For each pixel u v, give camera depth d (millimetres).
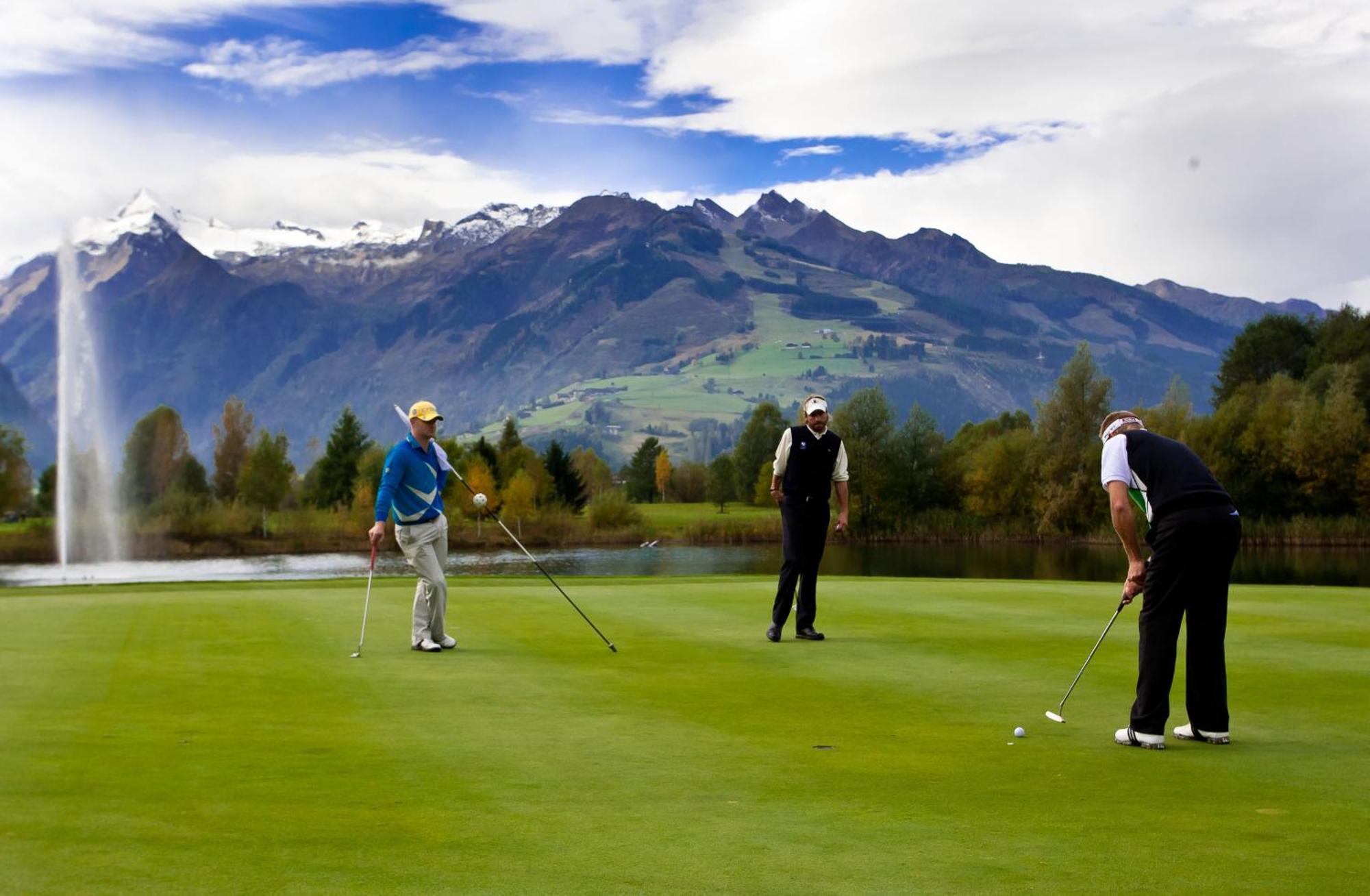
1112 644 9484
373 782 4969
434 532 9289
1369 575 43250
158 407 76000
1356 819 4461
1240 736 6113
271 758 5406
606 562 57719
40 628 10227
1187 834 4227
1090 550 62312
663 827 4309
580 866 3830
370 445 83812
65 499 60406
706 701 7020
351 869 3758
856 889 3619
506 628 10648
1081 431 66062
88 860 3807
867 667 8344
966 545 68250
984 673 8102
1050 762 5473
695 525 76250
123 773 5055
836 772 5230
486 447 86625
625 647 9445
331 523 73625
